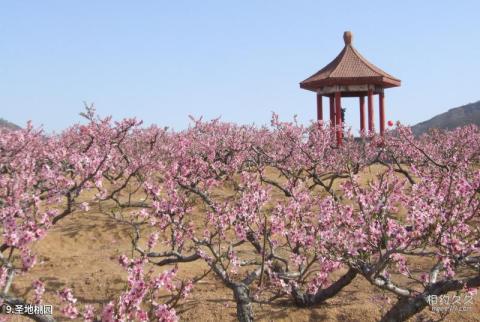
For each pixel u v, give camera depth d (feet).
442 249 21.21
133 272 16.24
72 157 35.37
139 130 74.13
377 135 70.44
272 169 79.00
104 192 34.99
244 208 26.08
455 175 27.07
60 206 53.88
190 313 26.53
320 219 23.45
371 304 26.71
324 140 65.31
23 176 28.86
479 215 24.11
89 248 42.91
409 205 23.44
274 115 64.69
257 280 30.71
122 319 14.25
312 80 107.96
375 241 21.03
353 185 24.22
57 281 32.19
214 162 55.62
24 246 16.02
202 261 35.63
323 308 26.27
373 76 103.40
